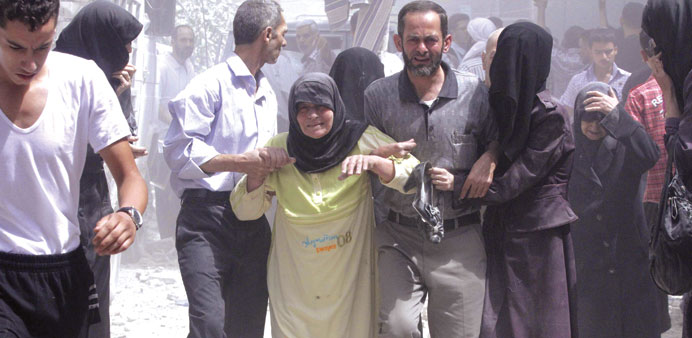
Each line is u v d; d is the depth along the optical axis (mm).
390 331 3707
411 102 3783
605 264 4535
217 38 10281
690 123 3186
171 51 9039
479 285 3775
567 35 8281
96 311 2871
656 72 3697
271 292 3877
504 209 3785
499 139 3740
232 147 4051
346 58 4465
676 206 3178
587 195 4590
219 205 3988
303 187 3748
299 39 8148
